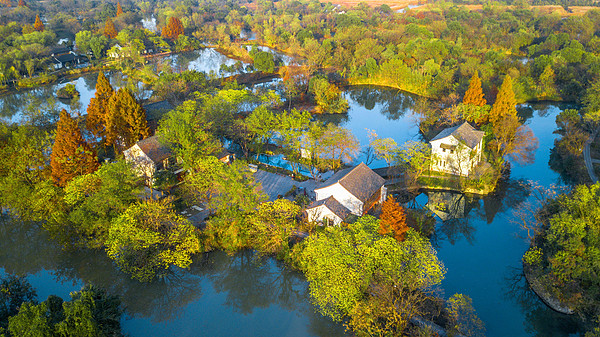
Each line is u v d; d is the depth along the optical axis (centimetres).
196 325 6019
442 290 6084
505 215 8200
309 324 5962
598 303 5538
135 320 6116
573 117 10556
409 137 12081
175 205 8094
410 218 7519
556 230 5912
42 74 17638
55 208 7550
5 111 14512
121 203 7075
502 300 6147
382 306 5203
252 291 6744
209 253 7212
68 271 7119
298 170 9756
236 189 6931
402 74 16450
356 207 7375
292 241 7119
